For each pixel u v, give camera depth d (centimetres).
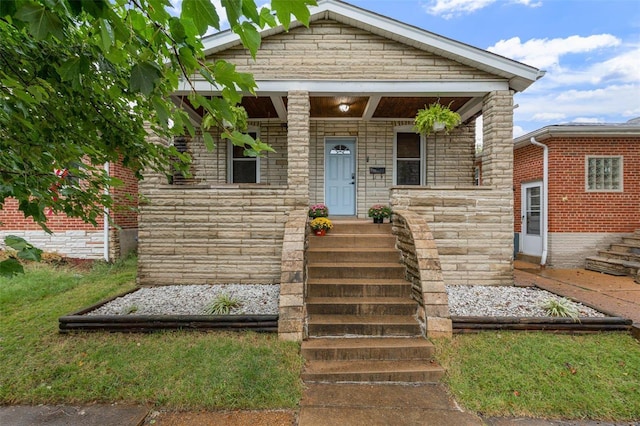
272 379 293
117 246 802
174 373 299
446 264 565
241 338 358
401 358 337
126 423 249
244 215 568
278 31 569
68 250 789
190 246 569
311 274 465
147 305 454
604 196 812
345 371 311
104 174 296
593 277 698
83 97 220
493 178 570
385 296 432
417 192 568
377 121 794
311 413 262
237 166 795
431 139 798
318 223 557
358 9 553
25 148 213
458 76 576
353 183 808
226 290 527
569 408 266
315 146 791
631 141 810
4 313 449
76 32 190
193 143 773
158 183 566
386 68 575
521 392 282
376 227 580
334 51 574
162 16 131
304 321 373
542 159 841
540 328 381
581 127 785
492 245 566
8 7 103
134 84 128
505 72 560
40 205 209
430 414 262
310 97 646
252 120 787
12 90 183
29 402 271
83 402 272
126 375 297
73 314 399
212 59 568
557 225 812
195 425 249
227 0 113
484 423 253
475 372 307
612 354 333
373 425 249
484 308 440
